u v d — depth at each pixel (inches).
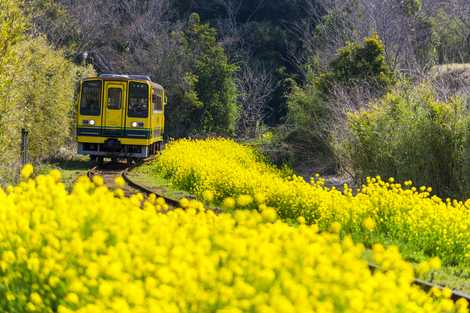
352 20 3565.5
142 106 2134.6
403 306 426.9
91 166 2087.8
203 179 1376.7
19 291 475.2
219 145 2148.1
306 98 2320.4
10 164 1300.4
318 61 3245.6
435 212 936.9
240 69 4503.0
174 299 400.2
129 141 2128.4
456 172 1333.7
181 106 3929.6
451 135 1353.3
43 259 467.2
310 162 2181.3
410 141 1381.6
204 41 4163.4
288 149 2260.1
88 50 4197.8
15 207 535.8
